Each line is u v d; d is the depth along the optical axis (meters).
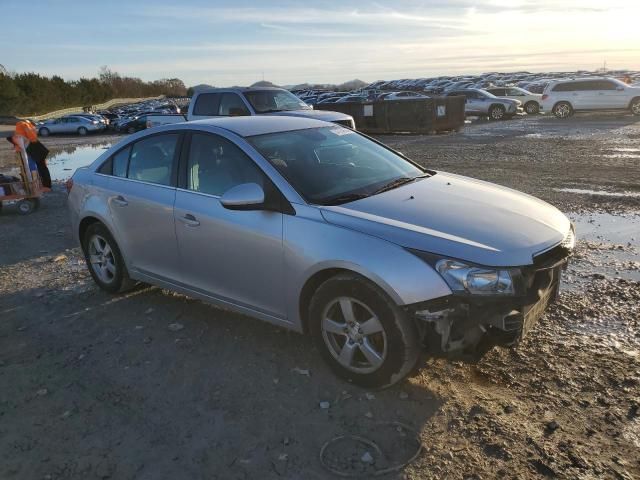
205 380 3.78
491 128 23.56
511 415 3.21
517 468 2.78
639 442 2.92
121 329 4.64
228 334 4.44
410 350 3.24
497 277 3.08
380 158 4.65
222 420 3.32
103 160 5.26
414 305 3.13
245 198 3.72
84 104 88.31
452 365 3.78
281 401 3.48
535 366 3.72
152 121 14.75
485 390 3.48
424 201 3.77
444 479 2.75
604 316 4.41
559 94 26.61
